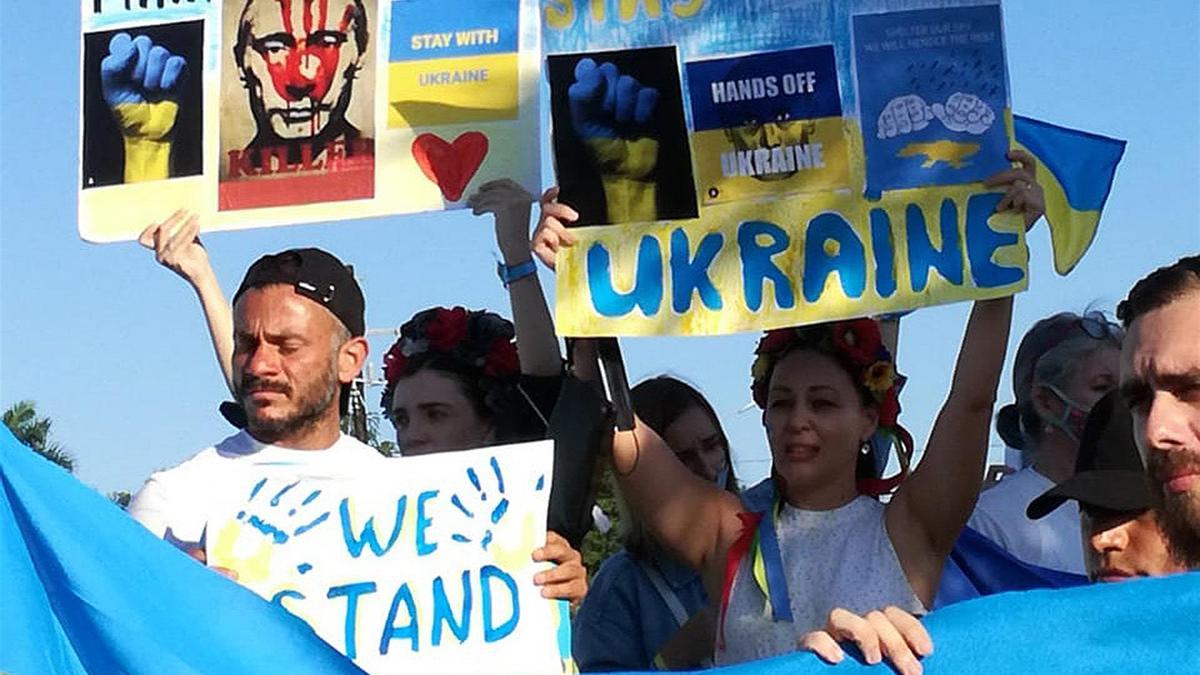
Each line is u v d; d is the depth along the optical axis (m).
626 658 5.56
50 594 4.21
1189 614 3.98
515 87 5.12
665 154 4.98
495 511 4.58
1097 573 4.32
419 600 4.55
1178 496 3.83
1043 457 5.73
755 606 4.89
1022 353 5.88
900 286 4.89
